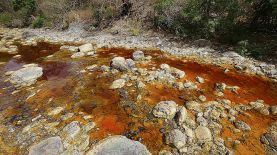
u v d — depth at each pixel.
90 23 12.52
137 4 12.09
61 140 4.53
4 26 15.05
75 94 6.14
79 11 13.66
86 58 8.58
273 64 7.25
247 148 4.27
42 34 12.44
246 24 9.18
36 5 15.07
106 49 9.51
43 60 8.65
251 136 4.54
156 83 6.49
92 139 4.57
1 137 4.73
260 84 6.42
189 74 7.02
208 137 4.48
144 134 4.68
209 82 6.53
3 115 5.41
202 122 4.88
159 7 10.72
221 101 5.62
